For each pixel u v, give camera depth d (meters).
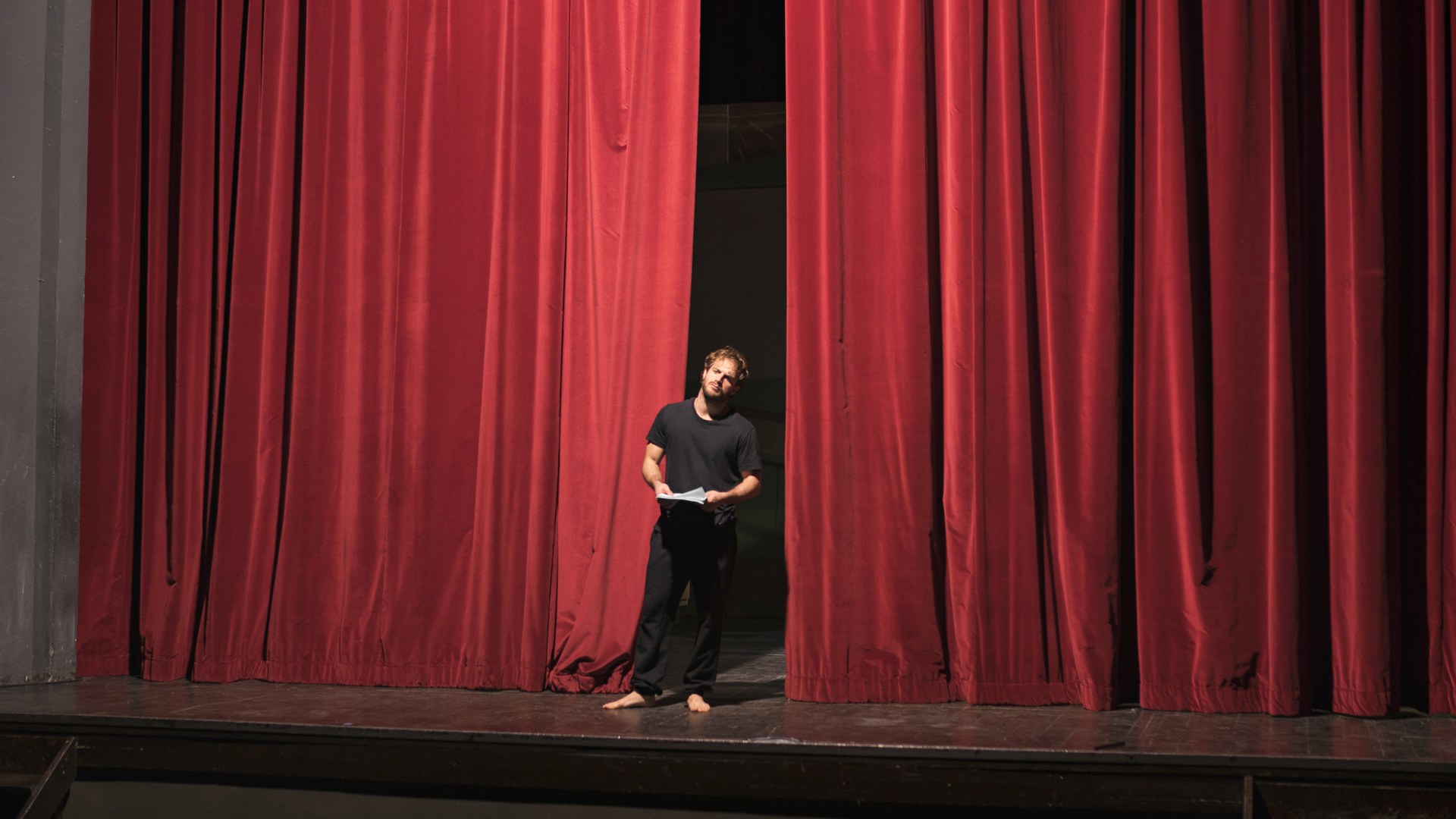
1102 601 3.35
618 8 3.82
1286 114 3.38
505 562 3.74
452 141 3.91
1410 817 2.56
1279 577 3.26
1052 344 3.46
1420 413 3.38
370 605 3.85
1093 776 2.69
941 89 3.63
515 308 3.80
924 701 3.48
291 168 4.01
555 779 2.92
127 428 4.09
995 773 2.72
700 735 2.91
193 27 4.13
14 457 3.88
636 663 3.36
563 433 3.76
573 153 3.83
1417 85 3.44
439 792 3.01
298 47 4.07
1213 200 3.41
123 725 3.15
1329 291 3.34
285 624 3.89
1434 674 3.28
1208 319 3.44
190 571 3.95
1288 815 2.62
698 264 7.34
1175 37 3.42
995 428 3.49
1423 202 3.41
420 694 3.62
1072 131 3.52
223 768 3.11
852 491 3.58
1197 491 3.34
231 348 4.01
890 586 3.53
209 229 4.07
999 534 3.47
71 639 4.02
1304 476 3.36
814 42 3.69
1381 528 3.22
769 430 7.07
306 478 3.93
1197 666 3.31
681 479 3.36
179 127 4.17
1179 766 2.66
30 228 3.97
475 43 3.92
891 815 2.80
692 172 3.71
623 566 3.63
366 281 3.93
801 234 3.65
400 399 3.88
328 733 3.04
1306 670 3.28
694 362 7.35
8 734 3.22
